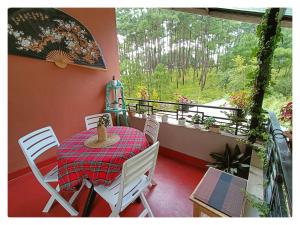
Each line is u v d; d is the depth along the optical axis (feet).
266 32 5.88
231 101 7.66
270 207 3.74
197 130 7.86
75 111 9.19
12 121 7.11
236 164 6.47
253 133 6.43
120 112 11.09
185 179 7.02
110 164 4.26
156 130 6.20
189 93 18.26
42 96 7.88
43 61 7.77
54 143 6.05
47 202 5.82
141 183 4.80
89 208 5.31
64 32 8.21
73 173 4.34
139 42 19.74
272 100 7.25
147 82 19.74
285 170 2.61
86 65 9.15
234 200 3.97
